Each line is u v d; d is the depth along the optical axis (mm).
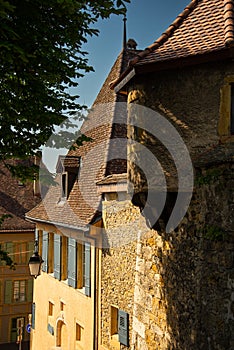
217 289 5305
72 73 6426
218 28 5910
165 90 6180
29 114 6328
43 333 14766
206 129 5652
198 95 5793
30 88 6148
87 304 11062
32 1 5371
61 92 6812
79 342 11648
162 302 6609
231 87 5520
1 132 6633
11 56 5086
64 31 6184
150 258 7160
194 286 5715
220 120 5520
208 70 5715
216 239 5391
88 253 11078
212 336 5297
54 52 5953
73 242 12109
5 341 21266
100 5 6121
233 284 5098
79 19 6094
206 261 5527
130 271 9133
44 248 15172
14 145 6859
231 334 5023
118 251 9680
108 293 10062
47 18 5969
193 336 5633
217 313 5266
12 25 5457
